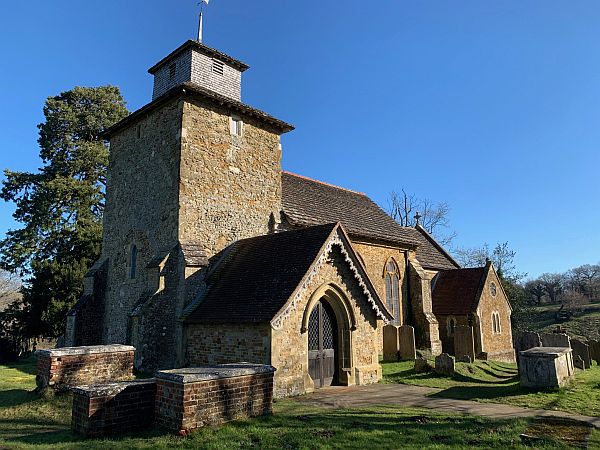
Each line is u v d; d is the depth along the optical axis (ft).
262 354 41.86
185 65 64.90
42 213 99.14
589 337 163.43
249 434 26.32
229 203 62.69
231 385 29.48
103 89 113.70
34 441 26.16
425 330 83.92
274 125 70.79
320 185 91.04
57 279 85.66
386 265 83.46
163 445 24.07
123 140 71.51
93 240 93.56
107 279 68.95
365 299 52.39
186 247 55.67
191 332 50.67
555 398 39.37
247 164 66.33
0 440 26.66
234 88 69.15
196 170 59.41
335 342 50.14
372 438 26.02
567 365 47.19
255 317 42.68
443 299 91.97
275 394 40.91
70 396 38.96
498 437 26.20
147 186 63.52
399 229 93.66
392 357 70.03
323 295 47.96
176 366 50.72
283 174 84.23
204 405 27.55
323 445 24.52
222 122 63.98
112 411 27.30
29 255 98.58
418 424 29.60
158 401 28.43
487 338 87.71
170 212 57.88
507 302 97.09
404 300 86.17
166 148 61.05
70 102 111.65
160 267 53.83
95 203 105.19
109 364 43.91
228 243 61.52
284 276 46.19
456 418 31.76
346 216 82.48
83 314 65.72
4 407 36.76
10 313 89.71
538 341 53.62
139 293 60.90
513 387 44.98
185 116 59.62
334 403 38.73
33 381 51.96
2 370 65.31
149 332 51.37
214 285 54.29
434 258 106.63
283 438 25.72
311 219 72.64
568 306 222.69
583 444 25.21
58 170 104.88
